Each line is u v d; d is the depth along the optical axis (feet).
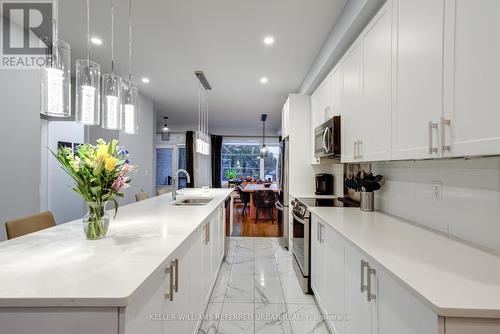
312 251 7.98
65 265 3.25
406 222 5.97
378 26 5.64
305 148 12.73
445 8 3.66
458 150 3.43
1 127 7.59
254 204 20.51
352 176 9.78
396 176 6.64
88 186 4.29
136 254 3.64
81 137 15.07
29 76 8.34
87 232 4.33
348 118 7.46
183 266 4.61
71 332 2.54
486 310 2.39
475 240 4.28
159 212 6.99
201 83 13.66
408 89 4.55
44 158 13.46
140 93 15.58
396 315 3.24
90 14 7.63
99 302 2.49
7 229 4.70
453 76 3.51
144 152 16.17
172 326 3.98
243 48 9.71
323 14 7.59
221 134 31.45
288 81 13.12
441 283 2.87
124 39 9.13
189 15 7.65
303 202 9.35
